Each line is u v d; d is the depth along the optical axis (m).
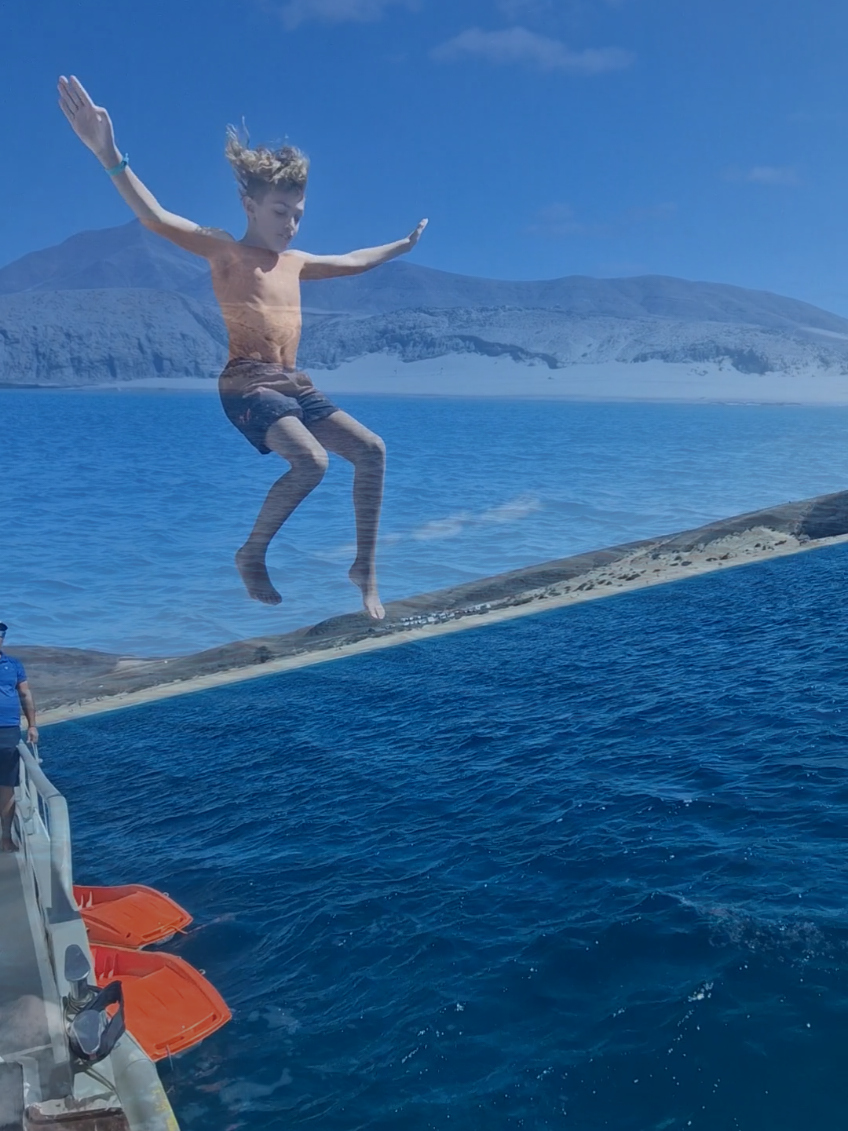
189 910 9.33
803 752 11.87
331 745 11.97
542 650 14.30
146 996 7.91
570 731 12.94
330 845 10.28
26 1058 5.86
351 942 8.62
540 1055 6.82
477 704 13.38
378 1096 6.63
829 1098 6.11
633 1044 6.80
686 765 11.84
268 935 8.91
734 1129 5.95
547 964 7.89
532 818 10.71
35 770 7.57
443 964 8.12
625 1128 6.10
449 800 11.23
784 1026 6.77
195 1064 7.20
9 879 7.75
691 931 8.07
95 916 9.14
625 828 10.30
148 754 11.00
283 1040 7.39
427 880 9.59
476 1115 6.34
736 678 14.44
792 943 7.72
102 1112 5.50
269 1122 6.53
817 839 9.58
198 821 10.70
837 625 15.70
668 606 15.57
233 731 11.34
